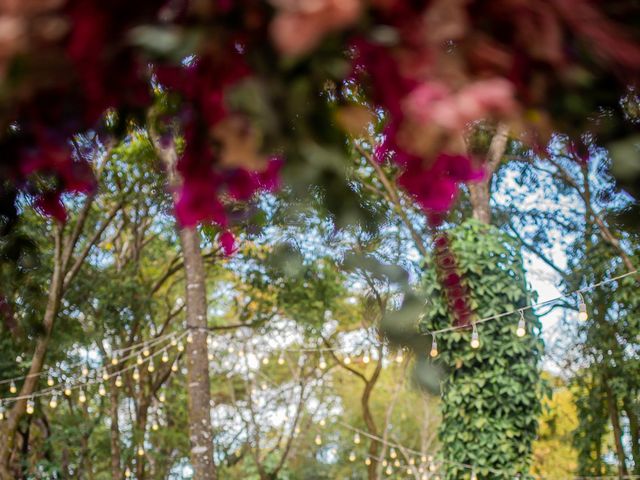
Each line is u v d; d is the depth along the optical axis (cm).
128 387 1415
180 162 90
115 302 1286
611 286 1041
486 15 69
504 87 62
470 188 895
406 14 67
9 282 151
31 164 85
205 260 1270
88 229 1270
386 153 82
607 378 1131
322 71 71
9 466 1156
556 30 68
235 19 70
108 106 80
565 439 1367
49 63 65
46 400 1329
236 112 71
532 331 785
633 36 69
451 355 780
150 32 67
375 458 1277
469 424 795
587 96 77
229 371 1554
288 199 87
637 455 1180
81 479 1350
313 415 1628
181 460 1543
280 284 1148
